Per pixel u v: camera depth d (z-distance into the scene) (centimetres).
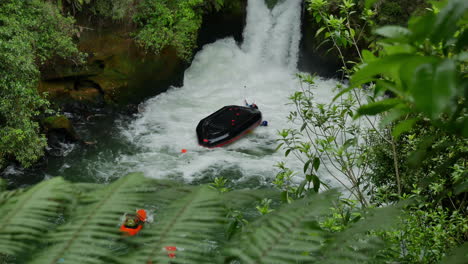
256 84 2444
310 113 574
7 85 1437
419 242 354
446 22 66
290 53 2577
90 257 83
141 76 2203
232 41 2595
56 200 96
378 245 85
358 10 1994
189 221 88
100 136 1869
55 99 1950
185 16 2244
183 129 1981
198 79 2428
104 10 2016
